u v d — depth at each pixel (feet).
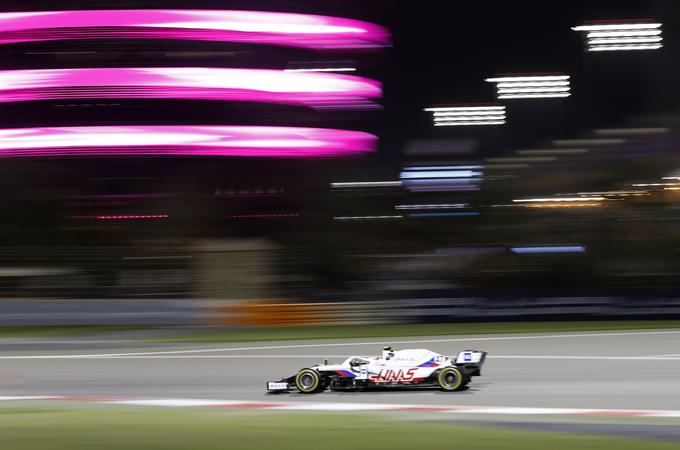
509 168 162.61
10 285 124.57
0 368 80.89
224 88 158.61
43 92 153.17
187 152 152.05
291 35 169.48
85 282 124.67
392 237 132.87
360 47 174.60
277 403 58.59
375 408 55.31
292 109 164.86
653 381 66.59
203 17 164.76
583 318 119.65
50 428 46.16
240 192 142.92
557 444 39.73
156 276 124.57
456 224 136.46
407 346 95.30
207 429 45.29
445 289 120.47
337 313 118.83
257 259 124.26
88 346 99.40
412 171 169.68
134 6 159.84
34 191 135.85
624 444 39.75
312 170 152.25
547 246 132.05
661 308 119.34
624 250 129.59
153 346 98.73
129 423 48.16
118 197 137.39
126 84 153.79
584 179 145.69
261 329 115.85
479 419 49.49
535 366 76.43
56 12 157.58
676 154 157.79
